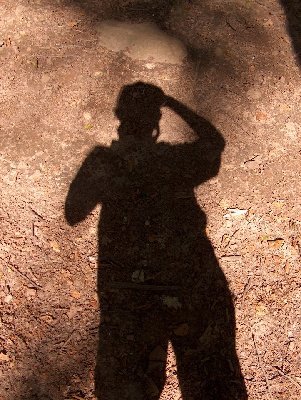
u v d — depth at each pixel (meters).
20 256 1.58
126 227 1.65
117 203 1.69
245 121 1.89
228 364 1.42
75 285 1.54
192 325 1.48
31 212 1.67
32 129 1.84
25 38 2.06
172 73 1.99
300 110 1.93
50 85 1.94
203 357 1.43
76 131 1.83
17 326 1.46
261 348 1.45
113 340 1.45
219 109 1.91
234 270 1.58
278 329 1.48
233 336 1.46
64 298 1.52
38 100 1.90
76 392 1.37
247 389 1.39
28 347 1.43
